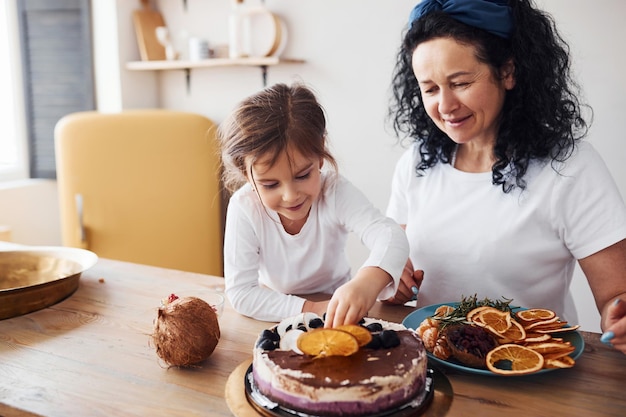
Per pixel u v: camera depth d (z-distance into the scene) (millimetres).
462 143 1313
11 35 3062
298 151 1131
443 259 1409
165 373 994
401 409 834
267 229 1355
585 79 2199
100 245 2727
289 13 2783
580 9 2168
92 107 3033
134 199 2742
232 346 1101
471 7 1144
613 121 2176
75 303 1330
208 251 2861
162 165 2760
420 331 1029
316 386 813
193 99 3119
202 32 3033
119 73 2984
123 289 1419
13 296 1240
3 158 3137
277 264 1401
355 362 871
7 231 2674
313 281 1436
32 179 3139
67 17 2977
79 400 909
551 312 1105
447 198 1407
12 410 896
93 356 1065
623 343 971
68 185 2691
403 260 1190
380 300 1284
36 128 3094
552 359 936
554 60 1253
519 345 980
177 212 2795
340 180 1378
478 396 895
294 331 974
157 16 3105
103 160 2695
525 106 1246
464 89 1185
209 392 928
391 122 2600
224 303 1255
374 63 2605
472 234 1361
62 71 3029
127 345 1110
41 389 946
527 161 1276
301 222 1365
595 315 2305
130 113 2750
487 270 1360
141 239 2768
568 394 901
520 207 1307
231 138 1184
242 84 2965
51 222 3162
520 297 1361
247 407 862
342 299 1041
